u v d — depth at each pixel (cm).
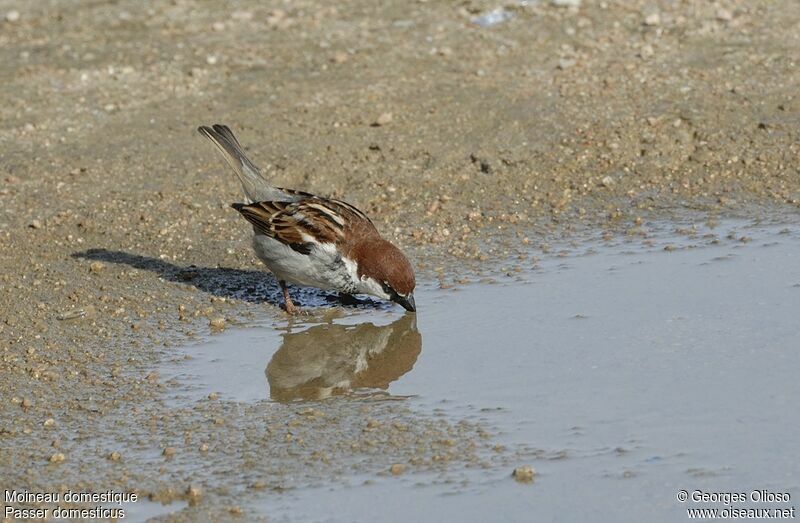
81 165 1561
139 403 1005
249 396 1016
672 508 823
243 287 1273
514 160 1508
